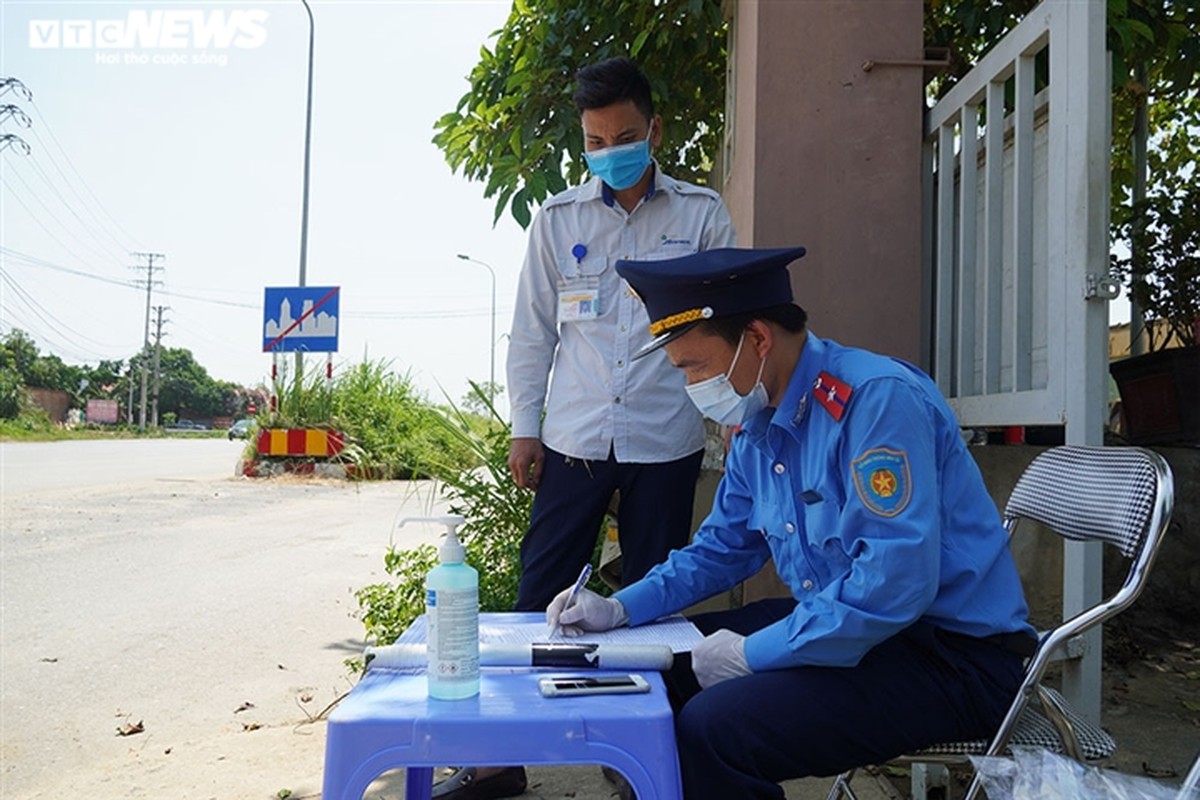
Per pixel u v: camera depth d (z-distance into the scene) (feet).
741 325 5.76
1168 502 5.28
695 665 5.84
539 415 9.52
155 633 16.29
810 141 11.69
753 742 5.25
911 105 11.69
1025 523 12.65
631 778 4.52
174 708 12.55
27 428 156.15
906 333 11.65
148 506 33.68
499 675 5.30
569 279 9.32
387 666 5.40
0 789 9.96
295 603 18.47
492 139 18.19
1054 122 8.64
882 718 5.32
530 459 9.39
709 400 5.95
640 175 8.95
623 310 9.12
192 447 106.93
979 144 12.14
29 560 22.91
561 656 5.41
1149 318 15.96
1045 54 12.76
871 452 5.37
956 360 11.87
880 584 5.17
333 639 15.93
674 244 9.25
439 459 13.08
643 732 4.53
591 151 8.85
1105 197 8.09
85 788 9.85
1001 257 10.36
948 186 11.64
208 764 10.39
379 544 25.20
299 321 42.22
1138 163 17.22
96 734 11.60
